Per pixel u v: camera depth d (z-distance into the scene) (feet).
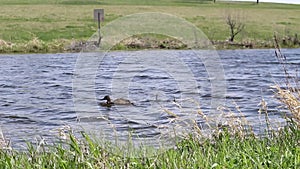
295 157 17.10
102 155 18.12
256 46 141.59
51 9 226.38
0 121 39.34
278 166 16.63
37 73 77.46
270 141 20.54
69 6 237.86
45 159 18.75
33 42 135.54
